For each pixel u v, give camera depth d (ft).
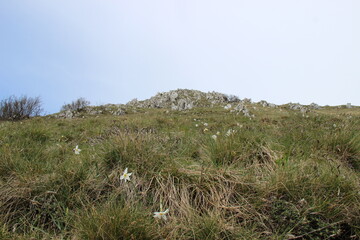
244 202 8.69
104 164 11.19
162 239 7.02
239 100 146.61
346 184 9.09
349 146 12.94
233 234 7.31
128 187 9.43
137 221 7.07
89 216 7.50
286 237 7.15
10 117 73.20
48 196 9.05
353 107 106.11
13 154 12.57
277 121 36.58
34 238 7.18
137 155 11.20
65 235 7.41
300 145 13.41
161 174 9.95
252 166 11.01
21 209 8.70
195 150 13.84
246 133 14.29
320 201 8.15
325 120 35.12
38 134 20.27
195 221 7.73
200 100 135.13
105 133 22.45
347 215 7.89
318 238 7.16
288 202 8.13
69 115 78.79
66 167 10.84
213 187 9.20
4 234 7.15
